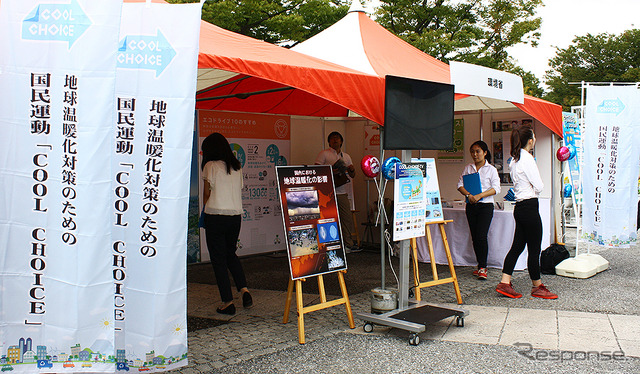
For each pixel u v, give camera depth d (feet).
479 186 22.75
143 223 10.40
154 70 10.36
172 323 10.47
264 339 15.24
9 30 9.10
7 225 9.10
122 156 10.39
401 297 16.63
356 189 32.83
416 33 64.18
